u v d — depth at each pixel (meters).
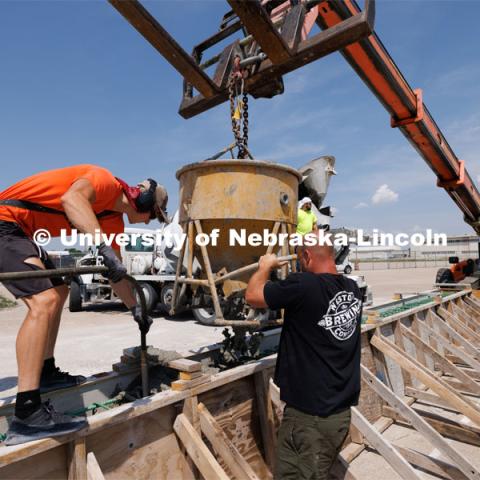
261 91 3.05
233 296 2.70
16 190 2.04
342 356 2.04
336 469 2.68
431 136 6.21
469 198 8.48
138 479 2.07
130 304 2.52
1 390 4.08
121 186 2.37
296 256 2.48
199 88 2.85
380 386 3.36
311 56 2.66
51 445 1.71
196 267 2.89
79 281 11.17
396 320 4.87
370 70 4.80
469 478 2.92
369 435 2.79
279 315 3.12
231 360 3.03
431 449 3.58
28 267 1.89
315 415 1.98
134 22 2.19
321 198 6.75
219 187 2.55
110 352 5.87
